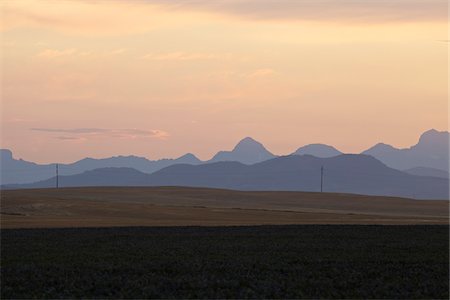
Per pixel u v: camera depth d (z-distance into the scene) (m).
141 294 41.19
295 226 97.31
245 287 43.72
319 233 84.06
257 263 54.62
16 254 60.00
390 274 49.47
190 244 69.81
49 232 84.56
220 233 84.12
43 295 40.66
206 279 46.22
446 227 94.31
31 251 62.50
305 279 46.94
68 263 53.91
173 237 78.19
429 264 54.59
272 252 62.34
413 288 44.06
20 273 48.62
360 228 92.56
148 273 49.16
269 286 43.81
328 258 58.19
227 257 58.44
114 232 85.00
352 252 62.66
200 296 40.72
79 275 48.00
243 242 72.31
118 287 43.53
